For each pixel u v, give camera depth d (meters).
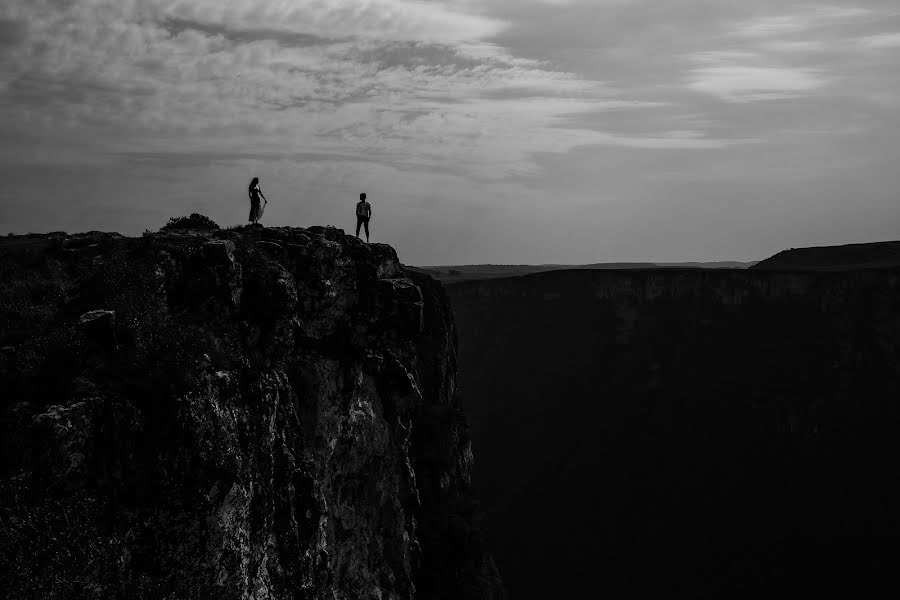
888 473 142.00
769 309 170.62
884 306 158.12
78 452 22.73
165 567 23.50
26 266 29.69
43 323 26.19
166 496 23.84
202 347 26.97
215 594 23.97
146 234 31.72
